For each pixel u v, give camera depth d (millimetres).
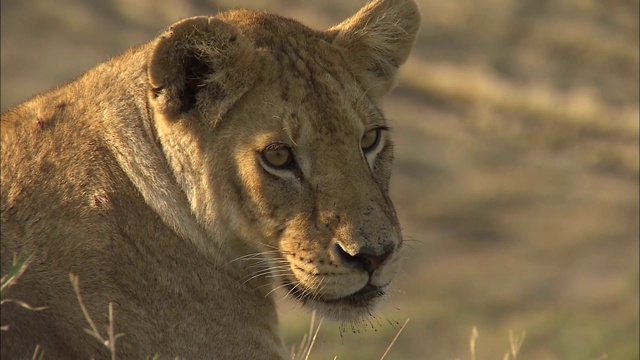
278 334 10008
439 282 36156
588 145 46281
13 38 46719
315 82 9555
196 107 9328
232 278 9578
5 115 9445
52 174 8945
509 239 39469
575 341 31000
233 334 9445
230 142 9344
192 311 9234
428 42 50562
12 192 8805
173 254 9242
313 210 9391
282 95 9375
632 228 40281
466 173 44094
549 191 43188
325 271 9352
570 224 40625
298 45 9781
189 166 9367
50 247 8727
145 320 8953
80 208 8906
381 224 9367
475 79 48656
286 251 9477
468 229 40125
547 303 34812
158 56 9055
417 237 39406
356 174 9477
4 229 8672
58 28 47969
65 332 8641
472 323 33156
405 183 43031
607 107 47594
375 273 9414
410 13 10742
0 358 8383
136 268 9000
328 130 9438
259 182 9344
